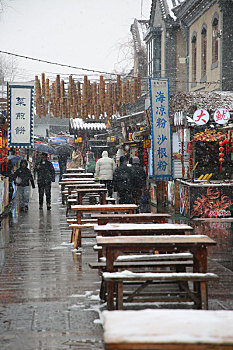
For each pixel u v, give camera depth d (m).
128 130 28.61
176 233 6.64
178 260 6.52
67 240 11.35
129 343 2.94
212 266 8.49
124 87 20.47
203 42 26.69
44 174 17.86
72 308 6.09
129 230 6.42
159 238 5.82
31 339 5.04
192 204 14.80
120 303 5.36
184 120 15.35
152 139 16.02
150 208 17.64
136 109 34.78
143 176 16.36
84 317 5.73
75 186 15.56
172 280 5.54
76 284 7.27
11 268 8.40
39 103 21.08
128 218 7.94
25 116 18.17
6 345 4.88
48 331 5.27
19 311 5.98
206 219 14.65
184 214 15.42
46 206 19.38
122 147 29.09
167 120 16.06
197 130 15.38
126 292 6.00
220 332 3.11
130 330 3.12
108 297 5.53
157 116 16.00
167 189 18.50
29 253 9.79
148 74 36.59
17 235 12.12
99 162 18.61
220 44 23.02
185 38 29.38
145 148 19.88
